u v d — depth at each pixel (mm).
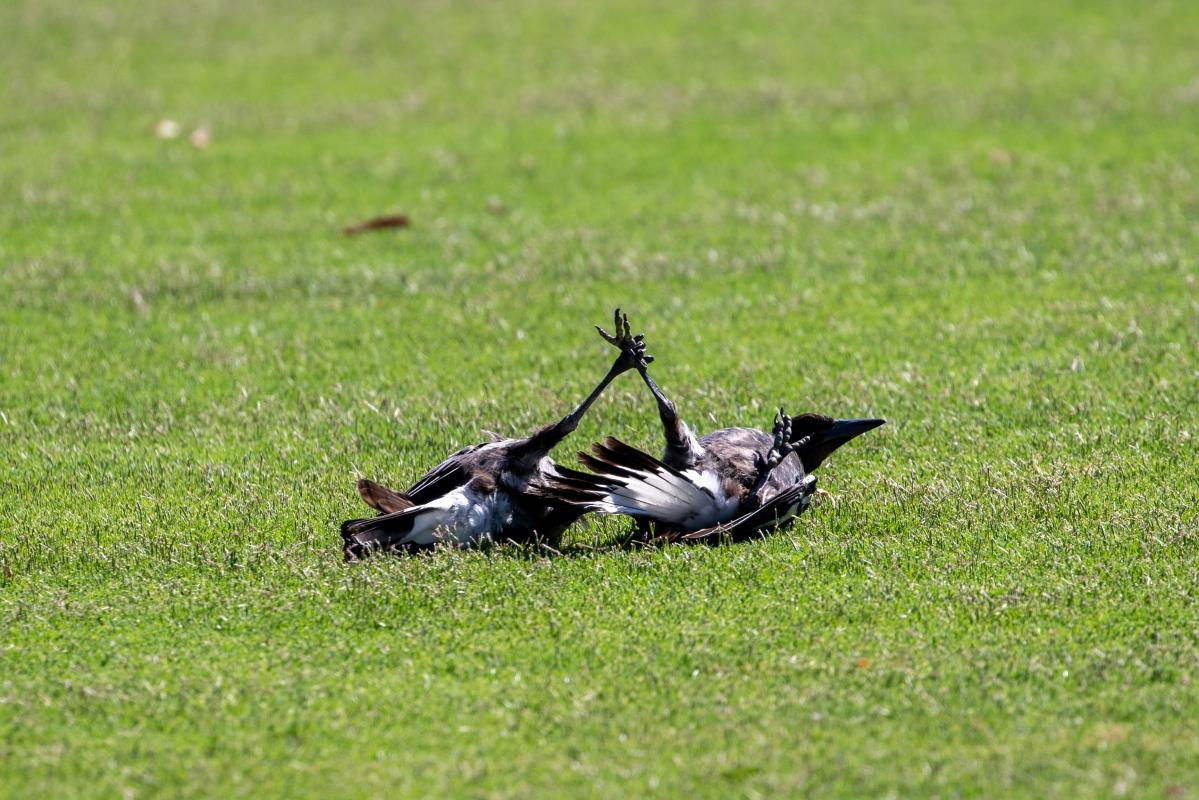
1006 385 19438
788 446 14438
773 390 19609
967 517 14844
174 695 11602
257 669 12039
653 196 32375
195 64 47688
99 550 14656
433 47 49125
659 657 12086
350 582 13469
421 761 10570
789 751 10539
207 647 12461
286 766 10555
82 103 42688
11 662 12219
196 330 23828
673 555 14031
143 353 22688
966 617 12641
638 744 10719
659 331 23062
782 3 53281
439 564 13703
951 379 19750
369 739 10906
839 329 22609
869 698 11281
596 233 29469
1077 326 22047
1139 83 40688
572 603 13070
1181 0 51219
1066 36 47000
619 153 36094
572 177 34188
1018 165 33594
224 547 14633
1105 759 10273
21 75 46531
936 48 46219
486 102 41625
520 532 14375
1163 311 22516
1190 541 14055
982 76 42375
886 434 17719
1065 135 36000
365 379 21031
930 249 27219
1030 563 13750
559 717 11117
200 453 17984
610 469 13898
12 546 14758
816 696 11305
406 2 56312
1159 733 10633
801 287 25219
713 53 46750
